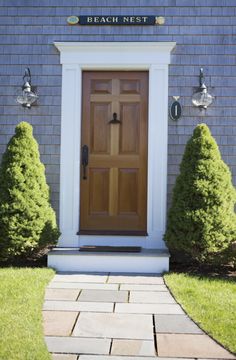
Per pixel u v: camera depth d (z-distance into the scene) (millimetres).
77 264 4629
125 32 5148
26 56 5199
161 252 4781
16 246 4531
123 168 5289
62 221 5160
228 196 4590
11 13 5207
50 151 5191
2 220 4523
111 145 5297
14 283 3881
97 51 5145
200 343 2797
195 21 5129
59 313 3303
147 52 5117
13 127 5199
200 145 4633
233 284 4023
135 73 5277
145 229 5254
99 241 5164
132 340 2836
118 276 4406
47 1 5191
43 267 4570
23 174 4660
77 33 5180
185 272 4516
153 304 3533
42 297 3617
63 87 5164
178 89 5129
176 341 2824
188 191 4547
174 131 5133
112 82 5289
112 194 5293
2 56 5207
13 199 4574
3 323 2992
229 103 5113
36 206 4613
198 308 3367
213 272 4527
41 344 2691
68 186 5172
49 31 5188
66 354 2623
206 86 5109
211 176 4559
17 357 2506
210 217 4457
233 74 5109
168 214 4727
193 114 5125
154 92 5117
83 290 3895
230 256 4531
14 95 5203
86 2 5168
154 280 4258
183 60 5129
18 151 4703
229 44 5121
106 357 2590
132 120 5289
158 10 5141
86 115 5305
